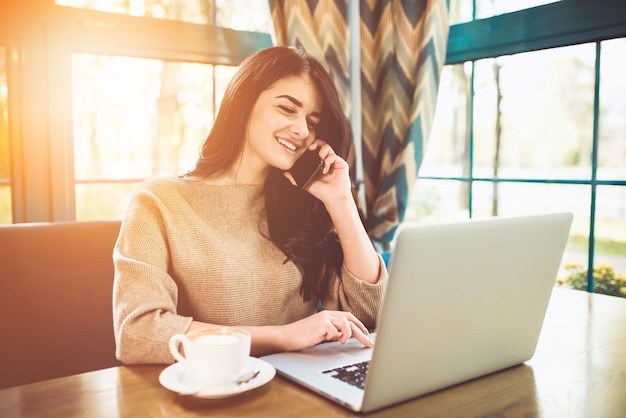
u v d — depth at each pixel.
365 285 1.27
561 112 1.91
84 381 0.88
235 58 2.19
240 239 1.30
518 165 2.03
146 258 1.14
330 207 1.29
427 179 2.32
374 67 2.13
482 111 2.13
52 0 1.85
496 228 0.84
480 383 0.90
